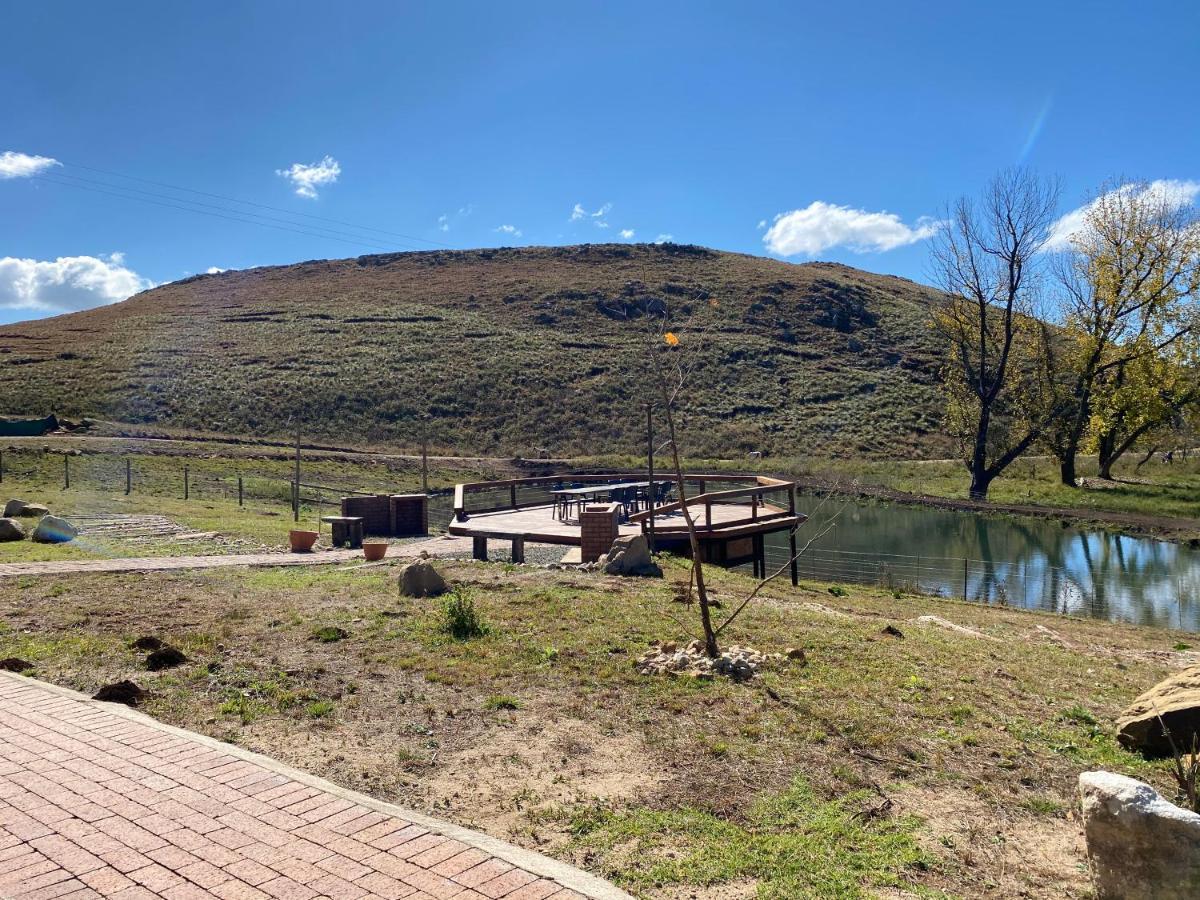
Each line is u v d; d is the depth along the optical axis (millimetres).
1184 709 6090
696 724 6289
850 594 16516
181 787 4691
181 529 19125
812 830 4727
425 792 5070
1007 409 39156
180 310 78500
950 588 19719
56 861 3871
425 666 7531
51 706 6008
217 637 8391
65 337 67875
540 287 81750
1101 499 34562
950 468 45156
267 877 3754
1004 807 5191
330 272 95188
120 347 63438
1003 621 14289
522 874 3840
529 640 8477
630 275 86312
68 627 8656
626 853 4410
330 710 6375
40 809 4398
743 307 76562
